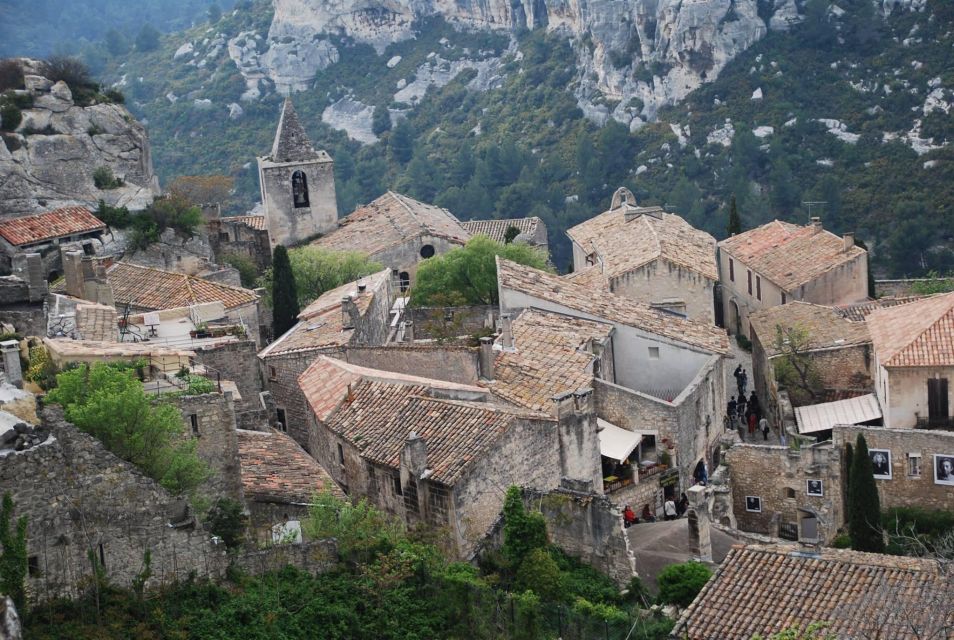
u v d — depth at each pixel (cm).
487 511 5438
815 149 19362
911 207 17362
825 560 4844
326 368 6594
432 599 4684
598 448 6100
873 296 11162
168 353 5328
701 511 5572
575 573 5212
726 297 12156
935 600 4516
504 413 5653
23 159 10406
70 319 6322
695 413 7412
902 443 7175
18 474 3984
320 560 4644
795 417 8175
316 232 13025
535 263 10206
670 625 4712
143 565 4219
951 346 7638
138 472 4197
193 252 10375
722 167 19875
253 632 4238
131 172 11056
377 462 5606
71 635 3944
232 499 4934
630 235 11006
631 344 7994
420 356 6944
